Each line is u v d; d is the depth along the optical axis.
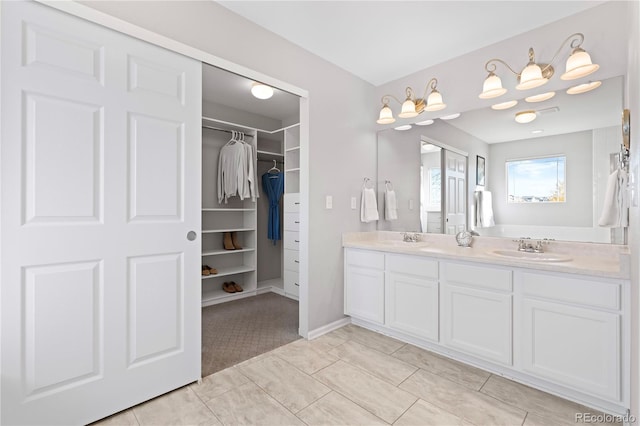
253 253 3.92
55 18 1.37
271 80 2.28
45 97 1.35
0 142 1.26
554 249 2.17
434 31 2.28
